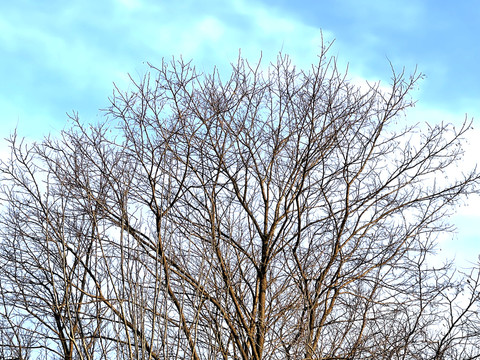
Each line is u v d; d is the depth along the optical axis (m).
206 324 11.34
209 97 13.64
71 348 11.16
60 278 11.62
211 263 10.62
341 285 13.16
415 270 13.22
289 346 12.05
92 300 10.84
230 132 13.69
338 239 13.37
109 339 10.10
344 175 13.65
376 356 12.15
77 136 12.94
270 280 13.45
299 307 12.40
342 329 12.80
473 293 12.19
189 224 12.98
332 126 13.76
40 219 12.23
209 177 13.41
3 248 12.57
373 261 13.73
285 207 13.73
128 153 12.87
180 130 13.31
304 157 13.72
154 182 12.28
